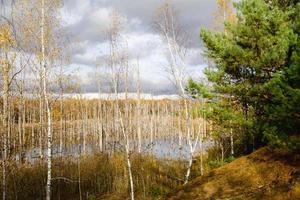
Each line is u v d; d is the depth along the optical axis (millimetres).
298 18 11797
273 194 9500
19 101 19844
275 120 10977
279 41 11703
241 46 13641
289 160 10859
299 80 9742
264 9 12828
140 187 19328
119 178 20359
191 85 15117
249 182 10961
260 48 12781
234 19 21484
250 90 13023
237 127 14344
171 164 22625
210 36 14719
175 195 12375
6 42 13891
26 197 18391
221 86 13906
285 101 9625
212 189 11562
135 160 22266
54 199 18734
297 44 10539
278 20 12383
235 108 14781
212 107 14156
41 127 23375
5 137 14250
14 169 17891
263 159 11883
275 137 10352
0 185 17859
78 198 18953
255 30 12789
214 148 21547
